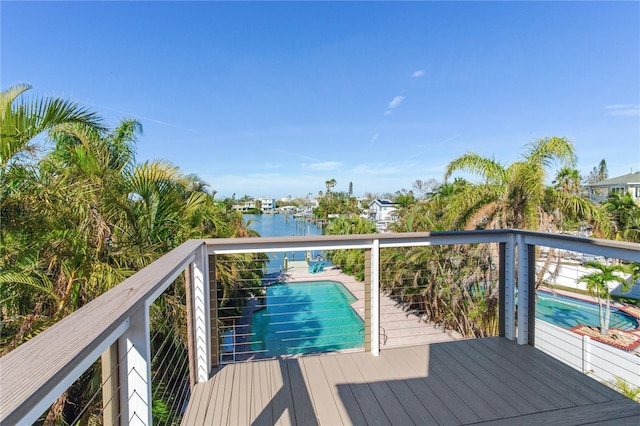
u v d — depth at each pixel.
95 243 3.51
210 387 2.15
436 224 8.85
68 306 3.17
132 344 1.04
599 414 1.85
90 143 4.05
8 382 0.48
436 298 7.85
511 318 2.83
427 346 2.73
